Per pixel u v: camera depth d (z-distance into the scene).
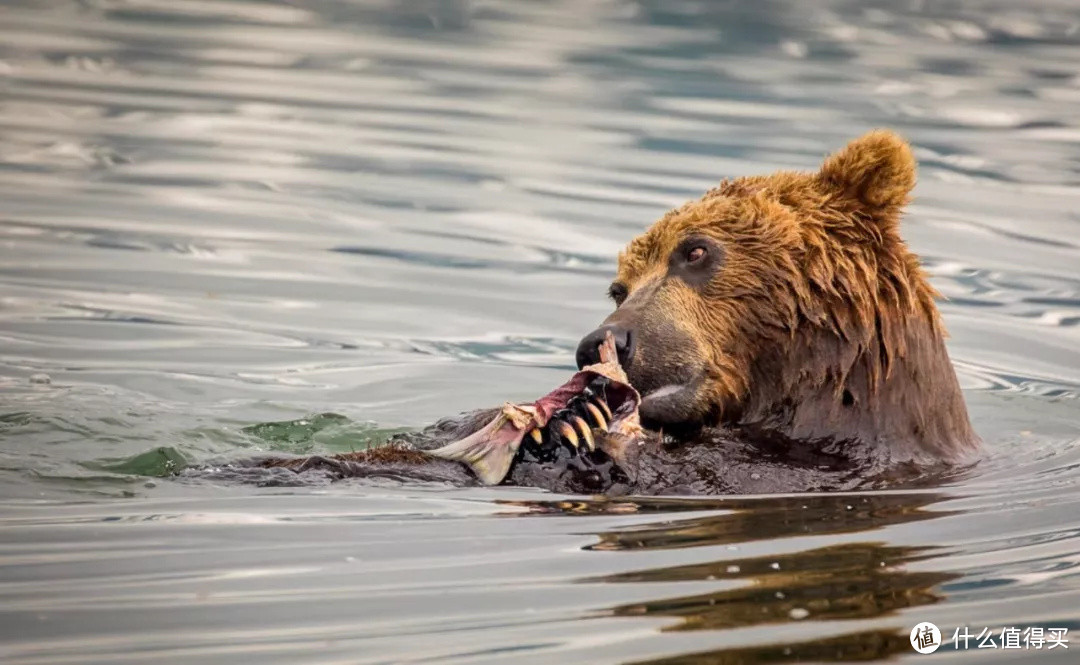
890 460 10.15
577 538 8.64
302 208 18.86
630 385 9.62
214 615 7.54
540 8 33.03
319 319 15.21
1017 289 16.34
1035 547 8.66
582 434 9.39
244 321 15.02
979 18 32.06
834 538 8.73
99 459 10.52
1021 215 18.69
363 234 17.95
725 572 8.09
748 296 10.38
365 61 27.38
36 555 8.35
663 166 20.55
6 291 15.48
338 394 13.17
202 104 23.77
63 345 14.02
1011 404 13.04
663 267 10.59
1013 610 7.71
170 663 6.97
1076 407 12.97
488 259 17.22
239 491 9.55
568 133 22.45
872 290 10.16
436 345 14.62
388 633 7.34
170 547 8.50
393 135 22.27
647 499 9.42
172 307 15.32
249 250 17.27
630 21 31.83
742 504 9.34
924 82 26.08
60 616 7.51
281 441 11.53
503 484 9.62
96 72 25.69
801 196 10.56
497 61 27.59
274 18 31.25
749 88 25.47
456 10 32.66
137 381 13.14
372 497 9.37
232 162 20.67
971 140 22.16
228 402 12.73
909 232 18.03
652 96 24.97
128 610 7.59
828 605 7.68
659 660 6.99
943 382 10.60
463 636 7.29
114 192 19.20
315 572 8.12
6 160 20.33
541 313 15.57
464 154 21.30
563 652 7.09
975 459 10.65
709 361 10.30
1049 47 29.22
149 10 31.44
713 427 10.53
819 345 10.27
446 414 12.71
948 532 8.91
